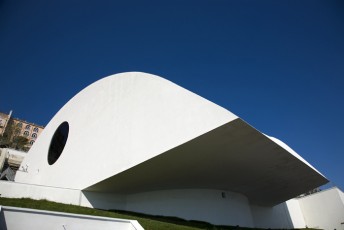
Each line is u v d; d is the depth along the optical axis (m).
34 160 20.25
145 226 9.06
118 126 13.27
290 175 16.14
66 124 17.86
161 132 11.13
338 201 25.53
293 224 26.23
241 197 18.62
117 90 14.67
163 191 15.23
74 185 14.13
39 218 6.60
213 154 11.56
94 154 13.80
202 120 10.07
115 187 13.62
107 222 7.56
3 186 12.16
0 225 5.91
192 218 15.07
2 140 48.53
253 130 10.01
